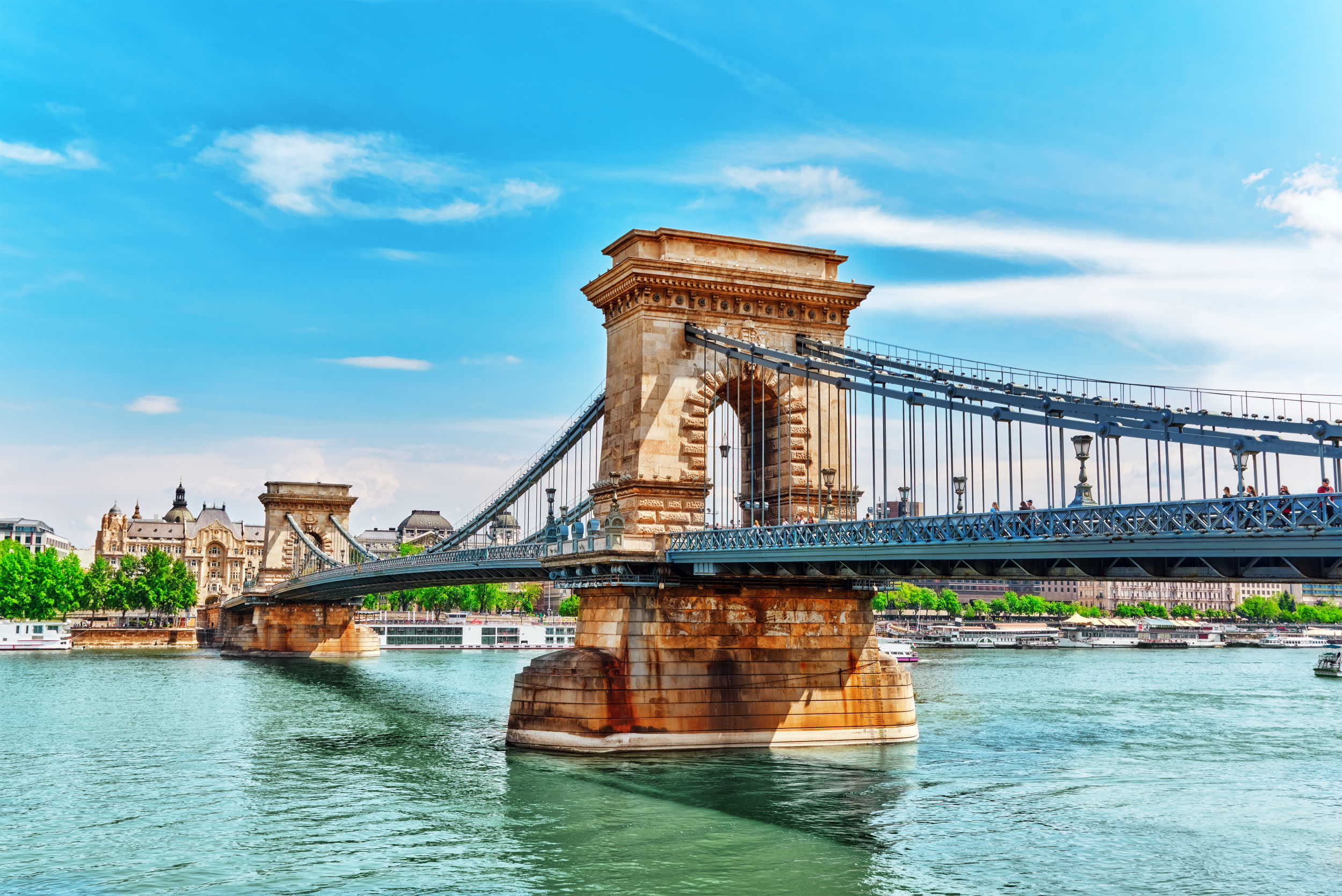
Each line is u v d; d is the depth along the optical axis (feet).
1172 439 105.40
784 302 189.26
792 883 106.22
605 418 191.52
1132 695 301.43
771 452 190.80
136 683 329.93
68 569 648.38
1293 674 406.21
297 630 499.92
